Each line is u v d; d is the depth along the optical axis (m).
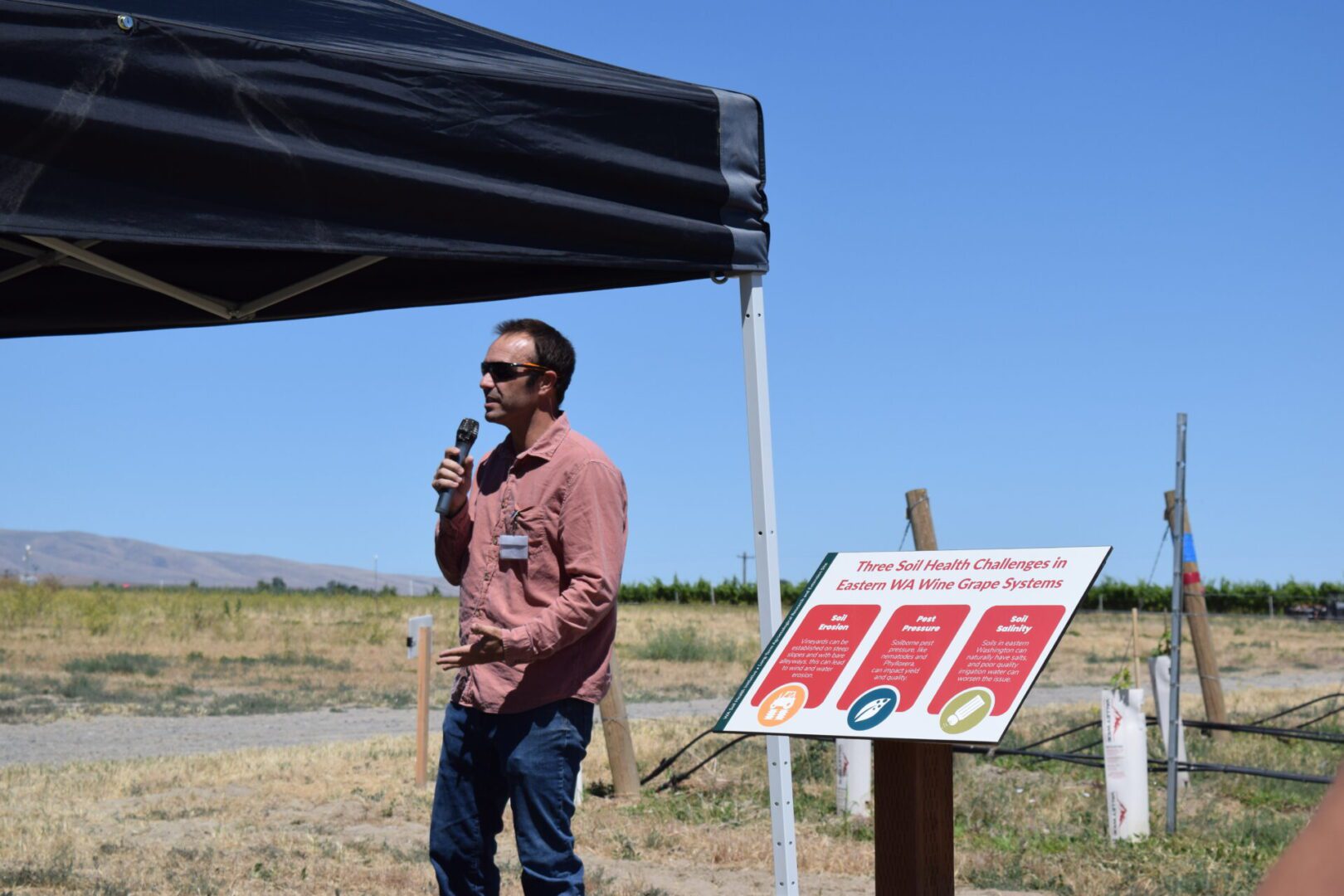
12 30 2.99
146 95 3.18
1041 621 3.36
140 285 4.93
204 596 46.91
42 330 5.38
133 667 22.20
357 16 4.26
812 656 3.67
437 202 3.66
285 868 6.57
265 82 3.38
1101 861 7.06
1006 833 7.86
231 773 10.05
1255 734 11.95
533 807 3.98
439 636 31.45
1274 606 42.81
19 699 17.36
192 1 3.71
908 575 3.73
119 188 3.13
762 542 4.56
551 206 3.90
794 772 9.87
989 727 3.17
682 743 11.27
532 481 4.10
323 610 40.00
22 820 7.89
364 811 8.38
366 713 16.78
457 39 4.30
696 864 7.02
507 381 4.11
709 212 4.32
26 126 2.99
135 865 6.57
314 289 5.14
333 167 3.46
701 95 4.29
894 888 3.60
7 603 32.88
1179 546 8.09
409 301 5.08
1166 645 10.20
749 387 4.56
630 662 25.64
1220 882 6.50
